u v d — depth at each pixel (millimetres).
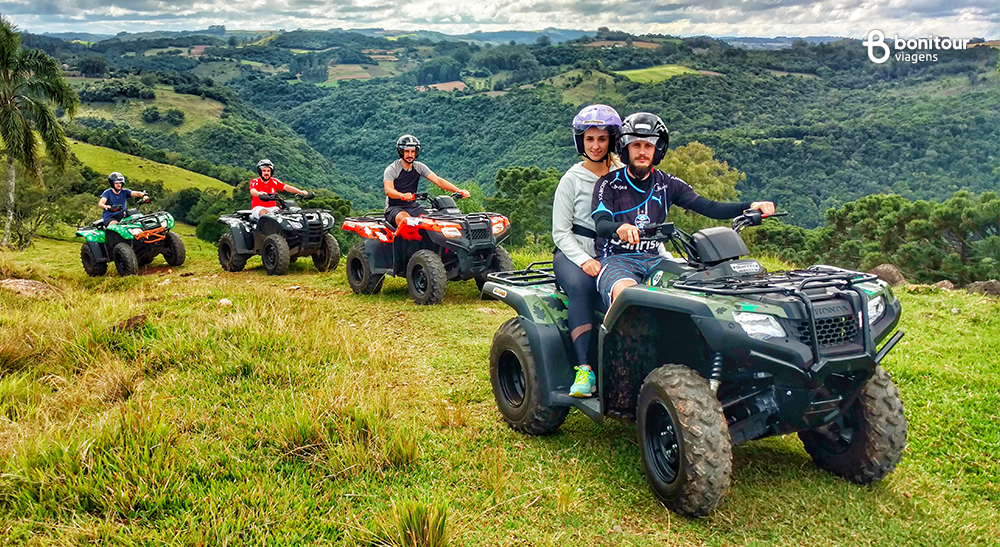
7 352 6125
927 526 3312
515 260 12086
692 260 3752
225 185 141875
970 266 24375
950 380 5375
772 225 52719
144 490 3479
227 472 3779
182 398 4969
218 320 6465
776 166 181500
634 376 4059
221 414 4629
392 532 3121
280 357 5742
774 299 3162
